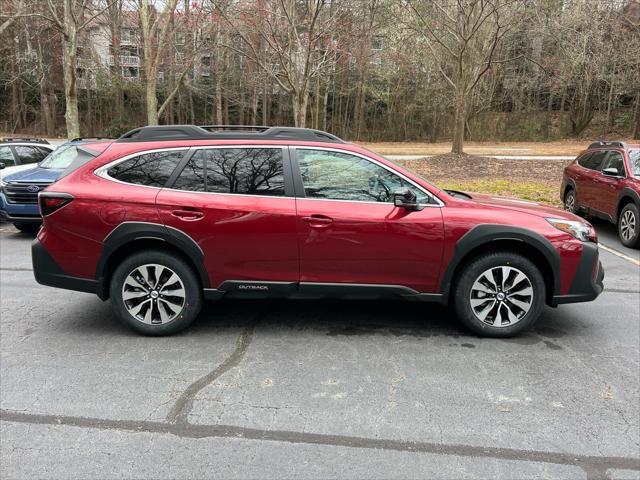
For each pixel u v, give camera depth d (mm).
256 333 4371
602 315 4879
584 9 24594
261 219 4059
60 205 4125
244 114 45750
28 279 6133
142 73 34719
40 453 2717
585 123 43531
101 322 4648
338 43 16297
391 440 2842
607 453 2734
